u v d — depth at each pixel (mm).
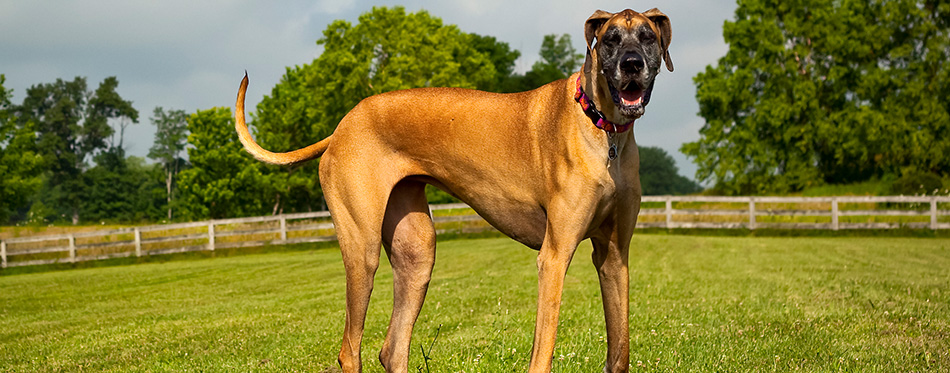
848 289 7898
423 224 4082
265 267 15133
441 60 39344
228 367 5000
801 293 7688
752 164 41250
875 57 39344
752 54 40219
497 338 5328
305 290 10594
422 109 3744
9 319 9031
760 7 39688
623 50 2979
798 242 16062
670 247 14758
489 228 22000
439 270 12188
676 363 4391
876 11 38781
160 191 77125
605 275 3570
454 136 3658
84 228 35094
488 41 60438
